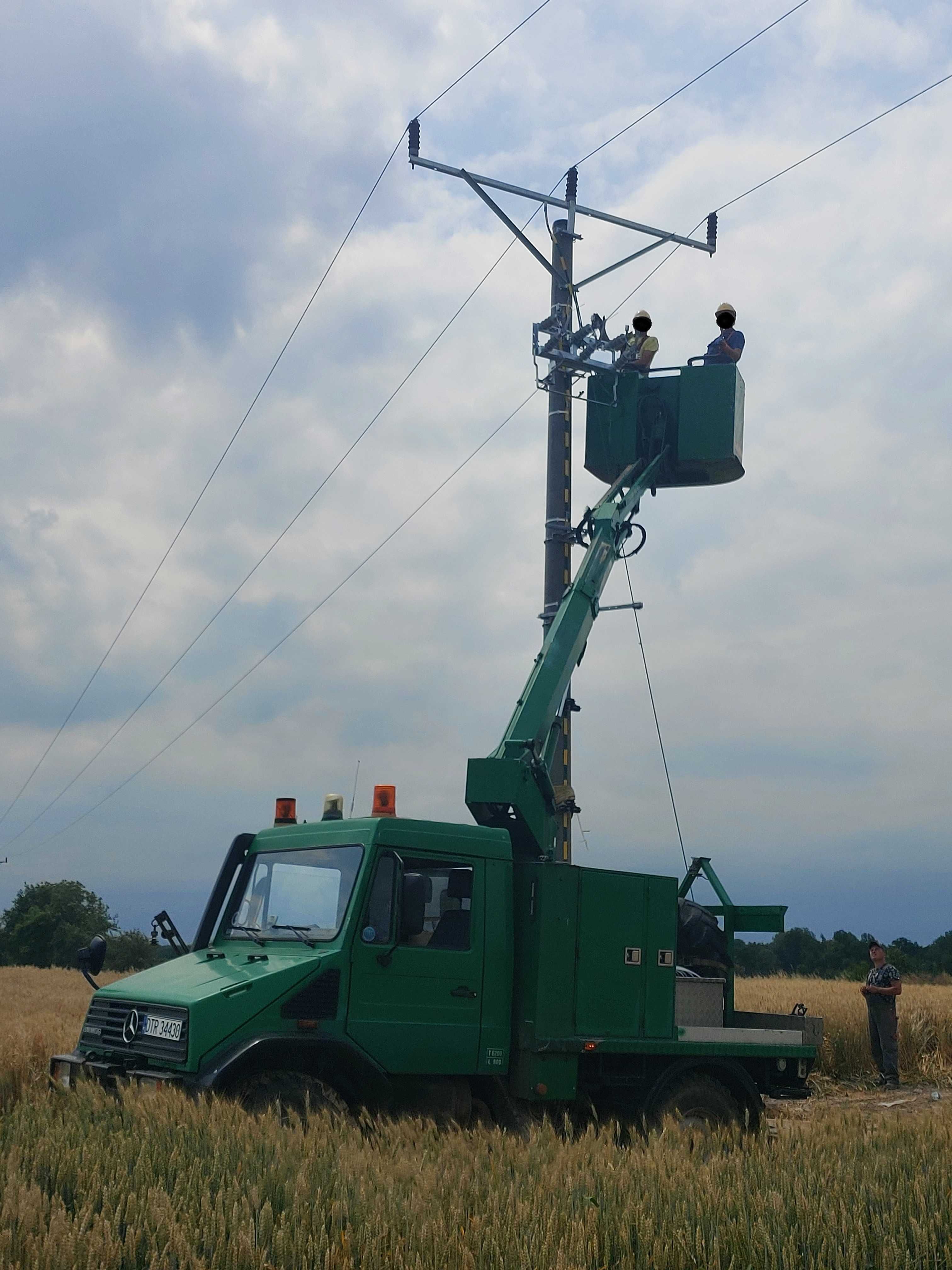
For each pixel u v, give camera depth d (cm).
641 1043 1001
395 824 922
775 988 2753
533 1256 509
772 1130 948
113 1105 716
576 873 994
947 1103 947
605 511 1505
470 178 1780
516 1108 946
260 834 1017
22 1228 466
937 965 7162
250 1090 801
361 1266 487
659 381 1712
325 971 863
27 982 3866
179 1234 472
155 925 996
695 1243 545
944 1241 582
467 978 930
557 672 1285
